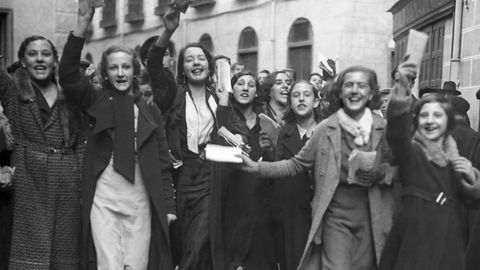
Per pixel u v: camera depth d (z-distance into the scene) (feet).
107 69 19.67
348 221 17.85
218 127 22.17
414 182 17.30
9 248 19.88
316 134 18.42
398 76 17.03
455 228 17.28
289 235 21.39
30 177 19.03
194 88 22.61
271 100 25.96
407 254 17.01
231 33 83.25
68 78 19.13
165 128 22.04
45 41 19.45
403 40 59.52
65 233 19.26
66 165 19.36
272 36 77.51
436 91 27.48
